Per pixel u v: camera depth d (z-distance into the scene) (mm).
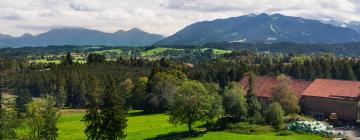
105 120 79125
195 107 96562
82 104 198375
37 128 77125
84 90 198000
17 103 179250
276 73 190750
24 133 82438
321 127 91938
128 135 94875
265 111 103312
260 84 127438
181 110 96750
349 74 172000
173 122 100062
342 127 100812
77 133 101625
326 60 194625
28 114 78125
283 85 111625
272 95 112625
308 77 182250
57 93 197875
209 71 196750
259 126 96438
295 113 111188
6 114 76500
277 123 97562
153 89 149250
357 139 84750
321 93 116562
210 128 99750
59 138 93938
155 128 104875
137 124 113188
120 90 154750
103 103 81062
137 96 157000
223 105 103250
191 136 90562
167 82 144750
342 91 114875
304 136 86500
